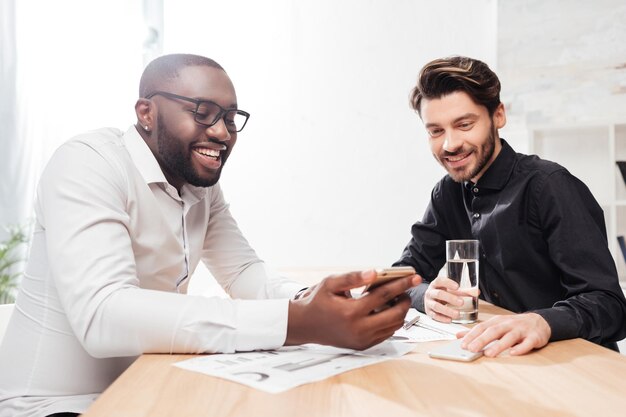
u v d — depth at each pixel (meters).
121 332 0.79
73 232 0.88
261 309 0.81
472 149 1.28
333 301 0.76
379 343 0.81
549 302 1.33
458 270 1.07
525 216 1.30
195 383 0.66
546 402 0.59
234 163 2.82
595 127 2.41
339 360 0.76
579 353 0.81
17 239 2.80
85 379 0.99
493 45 2.70
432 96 1.28
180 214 1.17
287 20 2.80
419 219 2.77
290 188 2.81
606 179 2.53
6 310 1.50
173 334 0.79
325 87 2.80
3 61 2.84
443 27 2.75
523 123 2.60
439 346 0.85
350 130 2.79
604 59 2.52
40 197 1.04
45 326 1.00
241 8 2.82
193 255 1.24
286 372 0.70
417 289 1.28
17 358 1.01
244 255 1.38
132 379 0.67
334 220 2.80
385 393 0.62
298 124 2.80
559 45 2.56
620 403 0.59
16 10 2.86
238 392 0.62
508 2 2.61
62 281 0.85
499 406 0.58
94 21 2.86
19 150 2.85
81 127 2.86
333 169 2.80
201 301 0.82
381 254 2.79
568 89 2.55
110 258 0.87
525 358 0.78
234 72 2.81
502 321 0.86
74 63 2.86
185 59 1.08
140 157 1.08
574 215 1.20
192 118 1.05
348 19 2.79
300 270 2.40
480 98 1.26
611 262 1.14
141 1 2.85
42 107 2.86
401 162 2.78
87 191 0.94
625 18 2.50
